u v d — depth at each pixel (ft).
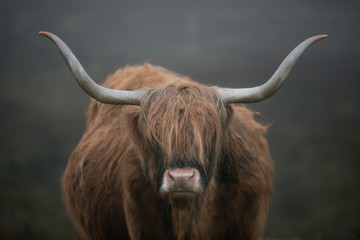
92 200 61.31
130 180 54.39
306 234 136.36
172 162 47.01
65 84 267.39
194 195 46.85
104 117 67.36
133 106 55.77
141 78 66.03
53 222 152.05
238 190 55.31
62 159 195.21
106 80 77.97
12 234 142.92
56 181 179.42
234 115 58.95
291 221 146.20
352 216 148.15
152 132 48.62
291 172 180.14
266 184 59.36
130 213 55.01
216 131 49.55
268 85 49.65
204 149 48.78
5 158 191.62
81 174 62.80
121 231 60.03
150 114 49.24
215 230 55.88
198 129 47.39
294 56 48.39
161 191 47.42
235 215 55.67
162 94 50.31
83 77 49.16
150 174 51.52
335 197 163.22
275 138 208.03
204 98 49.80
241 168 55.72
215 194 54.85
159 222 54.24
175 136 47.42
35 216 155.22
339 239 128.26
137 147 52.85
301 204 158.51
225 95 52.03
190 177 45.75
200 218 53.21
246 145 57.36
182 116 48.14
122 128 58.29
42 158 194.29
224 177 55.26
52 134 213.66
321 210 153.99
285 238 131.95
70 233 144.87
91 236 62.90
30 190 172.04
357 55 299.99
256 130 63.36
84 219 63.82
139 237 55.06
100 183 60.59
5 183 175.22
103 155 61.72
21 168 186.29
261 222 58.80
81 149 67.10
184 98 49.37
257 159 58.49
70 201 66.80
